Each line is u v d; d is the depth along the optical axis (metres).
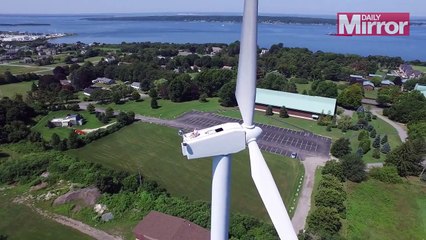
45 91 112.50
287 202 56.62
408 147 65.62
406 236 48.28
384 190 60.34
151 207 52.34
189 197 58.41
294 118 99.56
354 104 106.56
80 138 79.75
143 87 130.50
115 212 52.28
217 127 22.95
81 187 57.94
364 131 83.38
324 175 63.03
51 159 67.06
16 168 63.34
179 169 68.88
